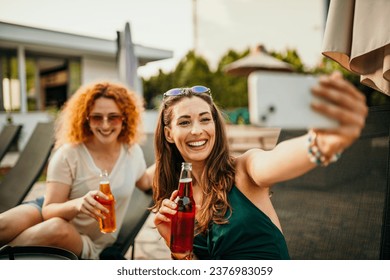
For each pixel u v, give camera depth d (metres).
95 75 9.28
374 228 1.32
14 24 6.81
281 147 0.81
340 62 1.39
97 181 1.88
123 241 1.96
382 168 1.36
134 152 2.06
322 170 1.53
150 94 12.32
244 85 12.64
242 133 7.59
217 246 1.26
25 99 7.86
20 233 1.84
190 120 1.27
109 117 1.84
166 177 1.53
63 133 1.96
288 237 1.50
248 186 1.24
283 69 7.97
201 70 13.05
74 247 1.74
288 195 1.61
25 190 2.62
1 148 4.04
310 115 0.53
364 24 1.13
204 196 1.34
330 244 1.39
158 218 1.25
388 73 1.20
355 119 0.52
